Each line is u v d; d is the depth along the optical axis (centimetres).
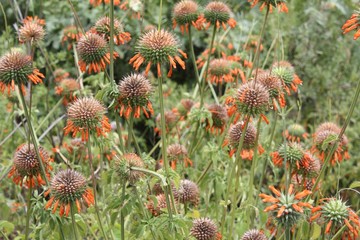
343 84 234
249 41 196
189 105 173
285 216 115
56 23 242
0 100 188
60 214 123
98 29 144
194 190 142
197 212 141
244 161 200
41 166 126
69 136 205
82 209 161
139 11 170
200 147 173
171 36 125
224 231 146
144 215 125
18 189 174
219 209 157
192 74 263
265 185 187
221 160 156
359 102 214
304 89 230
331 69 236
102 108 125
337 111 217
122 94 126
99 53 137
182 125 173
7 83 126
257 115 127
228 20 156
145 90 127
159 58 122
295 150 134
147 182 131
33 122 162
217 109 158
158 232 123
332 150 127
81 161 161
